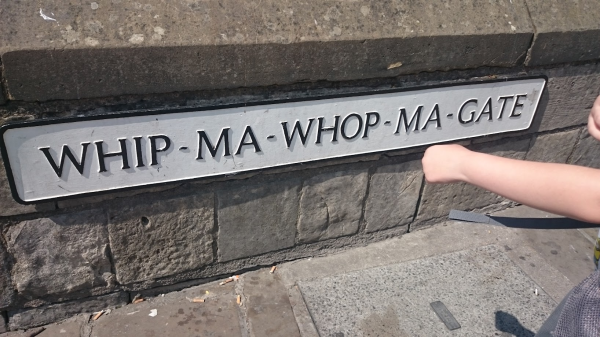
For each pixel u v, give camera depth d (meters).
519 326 1.18
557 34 1.25
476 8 1.17
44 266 1.03
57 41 0.81
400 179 1.32
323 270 1.31
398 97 1.14
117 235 1.06
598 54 1.36
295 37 0.97
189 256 1.17
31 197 0.91
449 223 1.53
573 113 1.48
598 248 0.66
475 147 1.39
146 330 1.11
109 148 0.92
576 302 0.63
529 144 1.49
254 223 1.20
